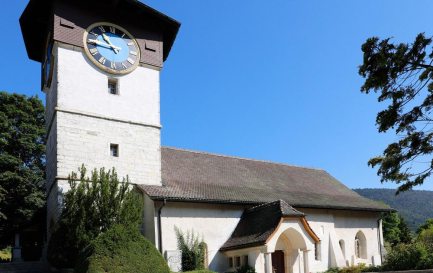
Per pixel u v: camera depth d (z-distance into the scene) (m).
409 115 11.34
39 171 36.75
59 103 25.34
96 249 17.98
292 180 37.12
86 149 25.66
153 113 28.88
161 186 27.41
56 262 21.91
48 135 28.72
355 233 34.88
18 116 37.94
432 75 10.74
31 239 34.00
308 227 26.84
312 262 30.48
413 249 26.22
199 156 34.06
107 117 26.78
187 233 26.33
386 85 11.26
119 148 26.91
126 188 23.67
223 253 27.45
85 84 26.47
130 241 18.75
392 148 11.95
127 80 28.22
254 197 30.08
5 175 33.72
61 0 26.61
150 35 29.95
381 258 35.81
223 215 28.22
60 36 26.08
